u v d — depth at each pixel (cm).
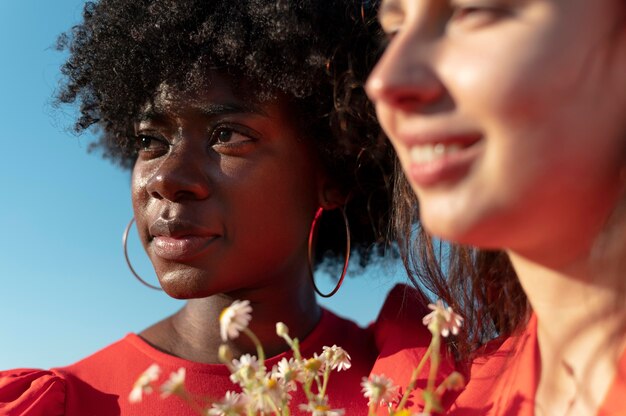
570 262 73
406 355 111
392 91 65
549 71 62
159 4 119
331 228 144
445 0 68
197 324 124
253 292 120
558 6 63
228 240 112
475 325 108
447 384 78
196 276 111
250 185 112
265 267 116
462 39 65
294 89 115
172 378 78
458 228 64
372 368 122
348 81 118
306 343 125
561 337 78
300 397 115
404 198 115
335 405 116
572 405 75
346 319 139
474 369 98
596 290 74
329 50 118
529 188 62
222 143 113
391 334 118
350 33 119
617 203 68
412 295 124
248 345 121
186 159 112
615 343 73
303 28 115
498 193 63
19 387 118
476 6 65
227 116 113
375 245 147
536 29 62
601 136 65
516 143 62
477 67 62
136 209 117
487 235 66
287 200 117
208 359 121
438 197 65
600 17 64
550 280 76
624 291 72
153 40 118
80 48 135
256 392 78
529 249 72
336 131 120
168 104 114
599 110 64
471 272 108
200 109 113
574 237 70
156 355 123
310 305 130
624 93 66
